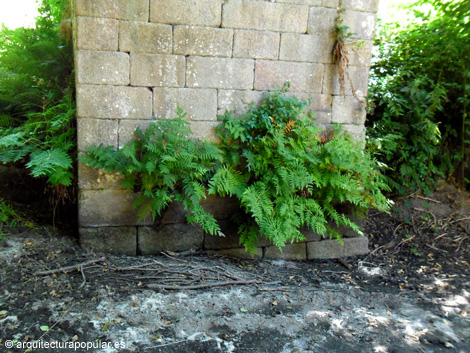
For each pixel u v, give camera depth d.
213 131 4.51
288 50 4.60
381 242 5.64
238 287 4.05
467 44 6.14
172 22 4.20
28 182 5.25
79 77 4.05
